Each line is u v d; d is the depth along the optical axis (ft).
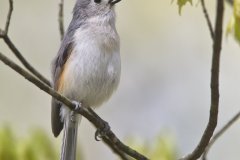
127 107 47.65
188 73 48.96
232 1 29.04
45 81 31.63
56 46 50.19
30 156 27.48
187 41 49.85
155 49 49.85
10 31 50.01
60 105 31.07
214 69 23.99
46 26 50.44
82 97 30.89
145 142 28.58
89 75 30.45
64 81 30.89
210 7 49.52
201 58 49.32
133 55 49.78
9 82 47.42
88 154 45.37
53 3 50.67
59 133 31.68
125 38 50.19
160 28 50.19
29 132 28.09
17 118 46.93
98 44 30.66
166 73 49.08
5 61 23.71
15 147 27.37
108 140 29.45
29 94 47.42
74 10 32.58
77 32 31.14
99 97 31.14
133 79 48.91
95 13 31.65
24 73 24.22
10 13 27.94
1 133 27.35
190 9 49.96
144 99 48.03
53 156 28.07
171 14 50.29
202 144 26.05
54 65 31.86
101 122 28.86
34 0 50.65
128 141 28.91
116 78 31.07
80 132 45.57
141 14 50.55
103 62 30.60
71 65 30.71
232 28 26.63
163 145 27.99
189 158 26.53
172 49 49.83
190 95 47.98
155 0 50.47
